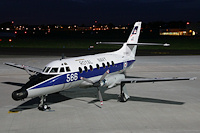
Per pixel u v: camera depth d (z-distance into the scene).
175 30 141.25
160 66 30.95
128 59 19.77
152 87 19.86
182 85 20.62
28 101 15.68
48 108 14.08
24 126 11.45
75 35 136.50
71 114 13.20
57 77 13.66
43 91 13.20
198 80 22.61
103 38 111.56
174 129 11.05
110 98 16.58
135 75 24.67
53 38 108.44
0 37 110.06
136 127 11.30
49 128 11.20
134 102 15.56
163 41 87.00
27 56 41.25
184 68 29.47
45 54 44.84
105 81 14.55
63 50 54.16
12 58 38.06
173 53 49.16
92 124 11.70
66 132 10.73
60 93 17.81
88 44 73.88
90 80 14.63
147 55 44.78
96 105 14.91
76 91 18.44
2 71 26.73
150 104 15.09
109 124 11.70
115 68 17.84
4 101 15.62
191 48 63.81
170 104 15.05
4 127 11.32
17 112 13.51
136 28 20.95
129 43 20.33
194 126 11.42
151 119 12.38
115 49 58.22
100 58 17.20
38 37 116.38
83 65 15.30
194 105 14.82
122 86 15.59
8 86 19.80
